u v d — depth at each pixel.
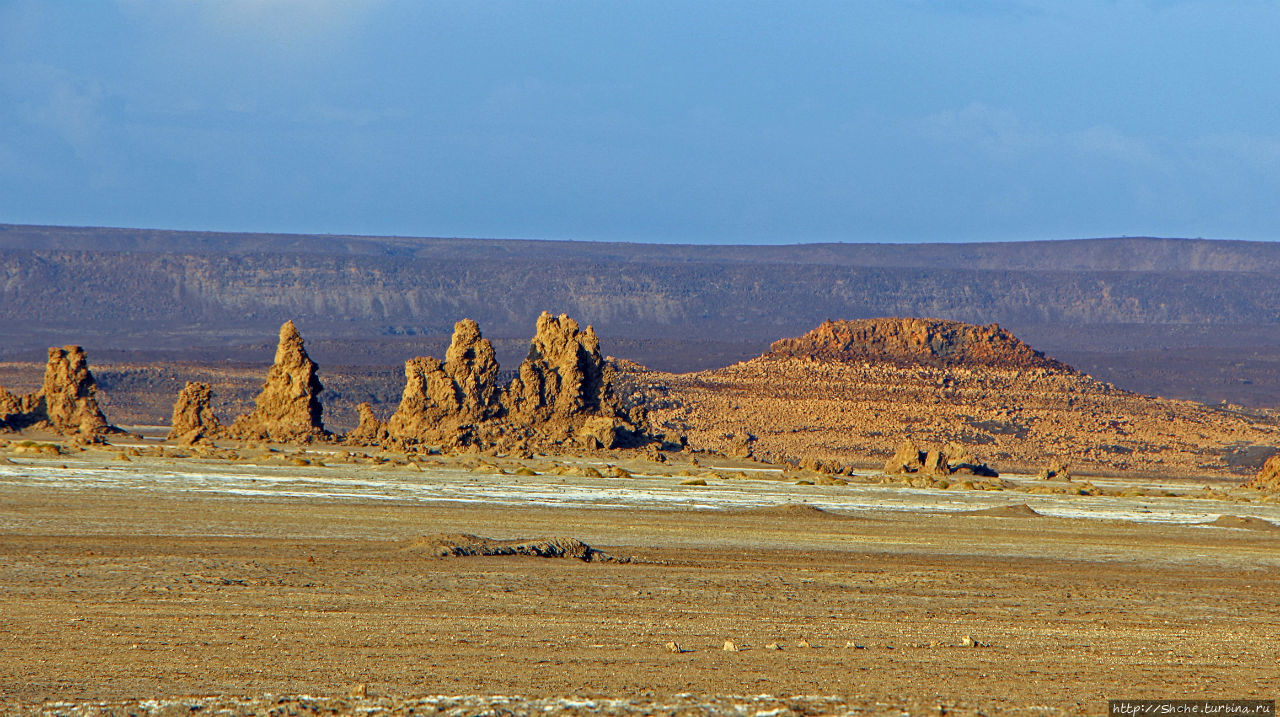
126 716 34.19
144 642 45.00
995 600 65.38
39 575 59.81
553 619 52.84
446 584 61.62
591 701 36.31
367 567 66.81
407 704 35.53
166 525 89.00
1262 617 62.22
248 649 44.12
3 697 36.38
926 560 86.88
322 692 37.50
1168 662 46.56
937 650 47.78
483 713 34.66
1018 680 41.84
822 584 69.31
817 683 40.22
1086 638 52.31
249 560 67.94
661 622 53.09
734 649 46.06
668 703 36.19
